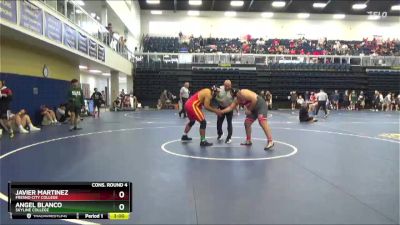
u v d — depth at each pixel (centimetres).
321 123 1367
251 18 3453
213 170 533
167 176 496
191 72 2602
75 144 792
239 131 1052
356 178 489
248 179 481
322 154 671
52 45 1148
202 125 768
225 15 3422
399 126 1252
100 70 2223
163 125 1249
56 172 518
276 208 366
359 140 872
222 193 417
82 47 1408
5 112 966
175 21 3416
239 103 769
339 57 2694
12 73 1096
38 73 1284
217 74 2598
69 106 1112
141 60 2645
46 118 1267
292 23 3472
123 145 778
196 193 418
